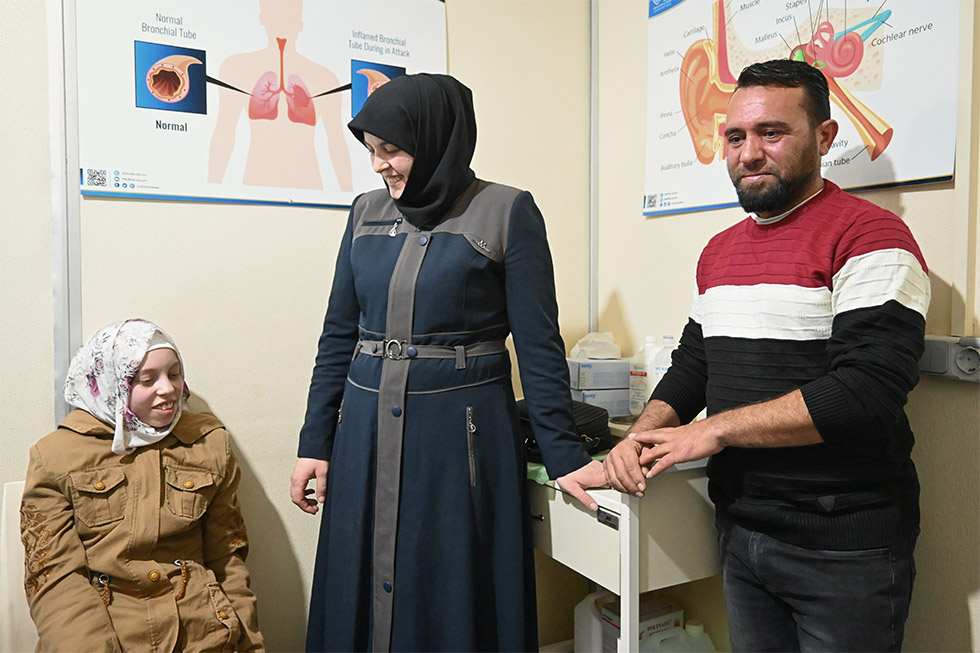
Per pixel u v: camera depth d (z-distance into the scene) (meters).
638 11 1.90
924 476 1.29
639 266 1.92
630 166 1.95
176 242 1.53
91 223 1.45
